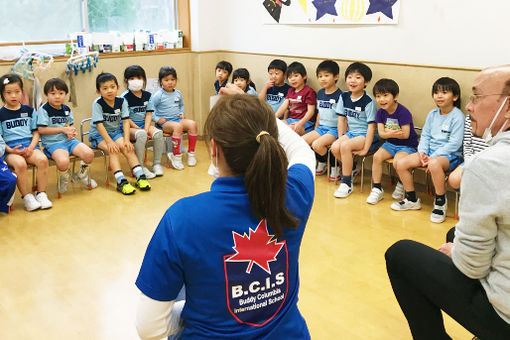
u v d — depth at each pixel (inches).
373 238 119.2
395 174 159.0
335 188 154.6
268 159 40.8
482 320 56.1
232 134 42.8
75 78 172.1
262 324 44.9
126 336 82.9
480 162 50.6
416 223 128.1
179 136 169.8
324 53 169.9
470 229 51.9
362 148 149.1
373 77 156.7
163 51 192.4
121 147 156.4
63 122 148.6
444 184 128.3
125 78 165.2
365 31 156.7
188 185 156.6
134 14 193.0
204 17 197.3
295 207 45.9
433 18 139.9
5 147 136.5
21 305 91.7
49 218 131.1
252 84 186.2
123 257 110.0
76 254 111.1
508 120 54.2
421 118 147.6
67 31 178.7
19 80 139.9
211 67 204.2
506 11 125.3
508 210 48.9
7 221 129.2
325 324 85.6
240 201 43.6
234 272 43.2
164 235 42.6
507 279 51.9
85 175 150.6
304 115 172.2
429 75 142.8
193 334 44.7
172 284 43.1
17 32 167.6
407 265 63.2
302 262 107.3
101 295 95.1
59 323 86.4
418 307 65.5
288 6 176.4
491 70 54.4
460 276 58.1
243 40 196.7
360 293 95.3
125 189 147.9
